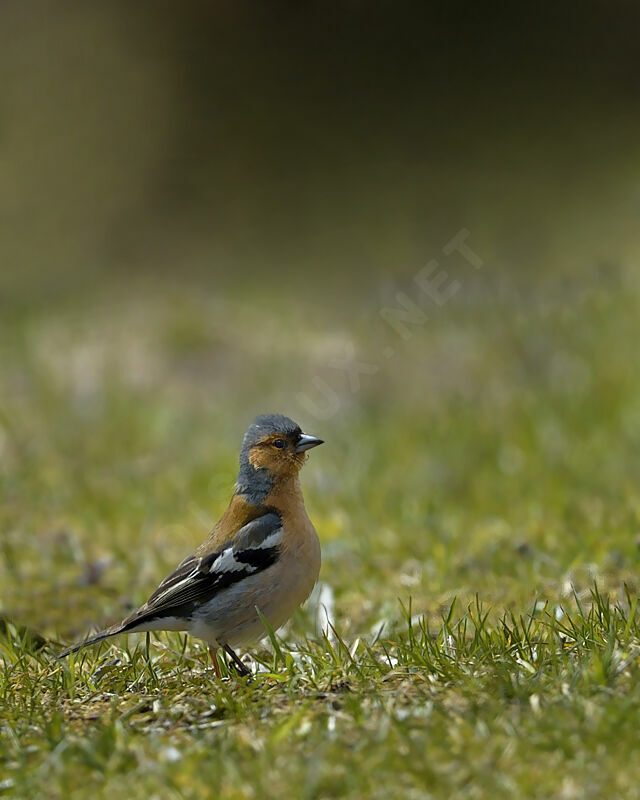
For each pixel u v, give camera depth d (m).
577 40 32.88
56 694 6.39
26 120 32.28
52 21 34.59
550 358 15.91
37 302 24.00
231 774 4.92
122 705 6.09
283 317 21.14
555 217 23.66
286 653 6.79
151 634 7.98
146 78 33.06
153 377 18.59
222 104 32.16
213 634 6.93
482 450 13.88
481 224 24.05
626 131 28.80
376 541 10.55
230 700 5.84
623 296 17.00
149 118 31.95
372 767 4.91
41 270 27.14
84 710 6.07
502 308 17.12
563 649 6.25
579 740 4.98
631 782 4.62
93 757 5.18
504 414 14.85
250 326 20.48
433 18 33.53
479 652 6.43
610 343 15.87
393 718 5.29
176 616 6.90
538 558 9.09
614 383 14.93
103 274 26.36
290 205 28.19
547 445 13.62
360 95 31.92
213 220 28.41
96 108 32.41
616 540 9.30
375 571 9.52
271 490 7.10
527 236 22.25
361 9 33.88
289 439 7.10
